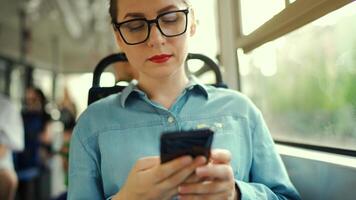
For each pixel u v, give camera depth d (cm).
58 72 768
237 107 98
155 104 94
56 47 723
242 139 95
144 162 68
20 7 486
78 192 90
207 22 191
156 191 62
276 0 119
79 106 719
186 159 57
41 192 413
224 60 165
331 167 90
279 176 92
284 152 121
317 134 117
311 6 94
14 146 314
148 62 84
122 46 90
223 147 91
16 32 601
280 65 143
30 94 436
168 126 93
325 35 113
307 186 103
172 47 84
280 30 113
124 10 83
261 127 99
